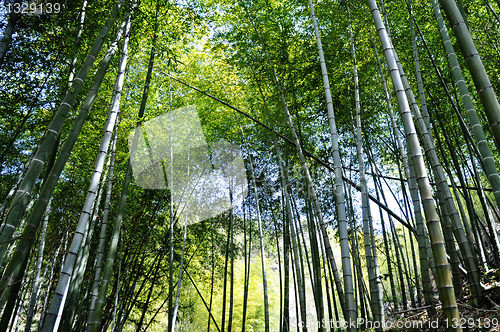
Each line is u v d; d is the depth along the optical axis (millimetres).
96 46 3223
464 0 5004
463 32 2256
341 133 6750
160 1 4973
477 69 2156
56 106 4129
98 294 3775
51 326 2441
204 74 7074
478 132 2688
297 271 4746
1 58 2963
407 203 6070
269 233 8055
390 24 5355
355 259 5320
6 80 3564
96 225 6602
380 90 5887
